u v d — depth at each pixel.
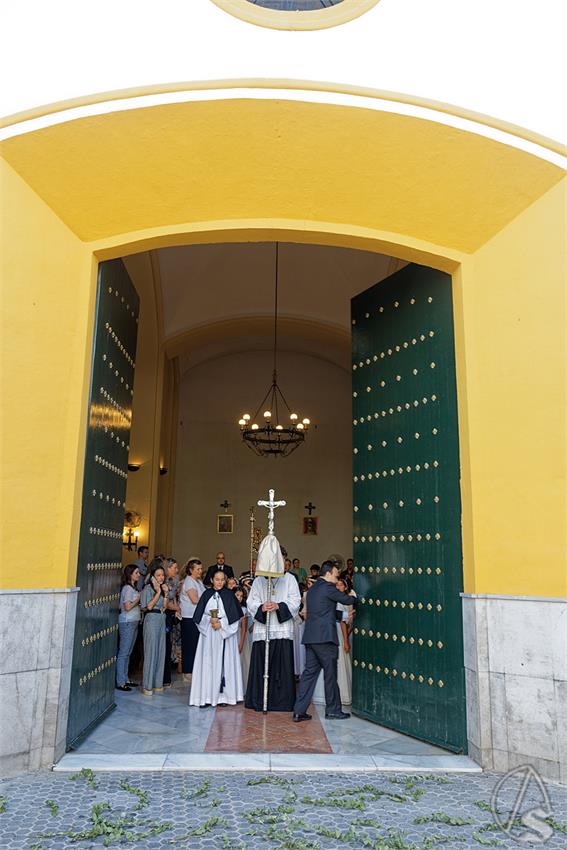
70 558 5.78
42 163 5.78
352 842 4.02
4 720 5.13
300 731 6.66
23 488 5.52
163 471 15.59
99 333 6.55
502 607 5.70
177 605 9.96
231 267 14.34
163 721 6.96
